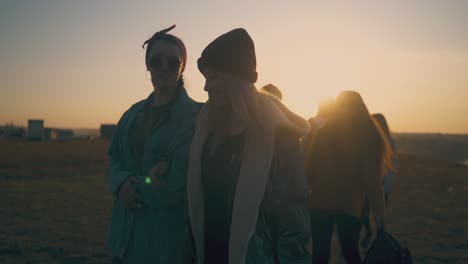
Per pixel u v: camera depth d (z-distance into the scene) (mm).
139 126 2041
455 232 6117
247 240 1366
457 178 15211
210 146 1588
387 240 2342
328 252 3125
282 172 1399
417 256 4758
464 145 126312
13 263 4215
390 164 3014
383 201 2809
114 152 2119
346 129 2963
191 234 1692
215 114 1532
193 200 1590
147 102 2074
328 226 3078
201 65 1500
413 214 7676
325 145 3051
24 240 5113
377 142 2906
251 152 1435
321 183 3066
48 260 4352
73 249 4789
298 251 1380
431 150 102125
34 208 7500
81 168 16922
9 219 6441
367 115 2990
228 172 1503
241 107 1433
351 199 2996
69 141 53125
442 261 4574
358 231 3111
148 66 2045
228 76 1457
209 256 1575
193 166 1608
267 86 3582
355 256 3125
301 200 1405
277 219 1377
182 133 1903
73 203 8203
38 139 53125
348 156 2932
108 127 64375
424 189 11656
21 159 20859
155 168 1840
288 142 1414
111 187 1952
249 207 1380
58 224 6184
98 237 5414
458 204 8953
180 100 1979
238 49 1442
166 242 1863
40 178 13047
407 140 145000
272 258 1403
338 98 3090
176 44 1993
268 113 1457
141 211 1898
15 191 9781
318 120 3109
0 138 62188
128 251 1914
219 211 1540
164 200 1848
